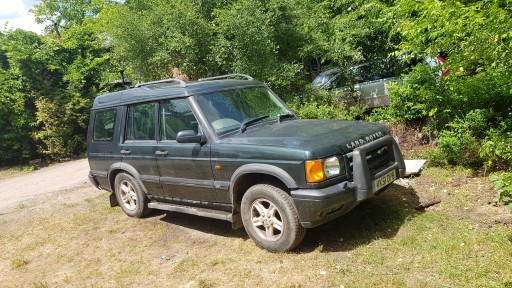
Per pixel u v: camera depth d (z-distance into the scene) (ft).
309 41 30.96
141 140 17.03
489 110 19.49
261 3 30.48
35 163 45.62
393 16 24.93
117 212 20.03
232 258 12.87
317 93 30.76
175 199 16.26
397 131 23.93
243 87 16.60
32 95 46.19
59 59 49.78
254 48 28.25
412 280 10.02
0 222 21.61
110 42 36.58
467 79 19.61
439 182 16.89
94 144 19.77
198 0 32.71
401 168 13.65
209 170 14.06
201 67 30.73
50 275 13.88
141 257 14.16
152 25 32.24
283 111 16.87
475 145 17.81
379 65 31.68
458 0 17.31
